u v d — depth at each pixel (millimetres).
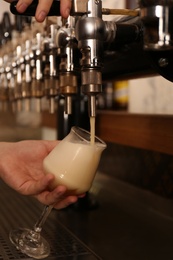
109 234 728
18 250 572
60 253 580
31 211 823
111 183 1133
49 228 705
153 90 1102
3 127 2092
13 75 1029
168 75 481
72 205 875
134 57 652
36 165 615
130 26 490
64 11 459
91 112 482
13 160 595
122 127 878
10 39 1073
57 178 523
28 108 951
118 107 1258
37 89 793
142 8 386
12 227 687
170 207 869
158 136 724
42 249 579
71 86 569
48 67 716
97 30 443
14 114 2119
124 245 667
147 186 990
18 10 485
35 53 724
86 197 896
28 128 2025
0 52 1151
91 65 453
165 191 910
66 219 817
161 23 376
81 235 717
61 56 582
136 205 964
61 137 912
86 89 465
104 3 1266
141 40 504
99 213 878
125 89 1232
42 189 519
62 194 507
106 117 959
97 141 546
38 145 627
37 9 478
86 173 530
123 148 1106
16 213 801
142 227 781
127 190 1049
